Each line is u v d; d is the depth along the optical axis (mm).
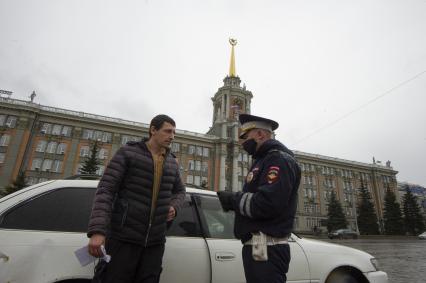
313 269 3418
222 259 3029
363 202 56500
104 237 2045
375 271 3818
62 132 45750
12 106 42938
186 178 51844
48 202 2682
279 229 2123
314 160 65375
